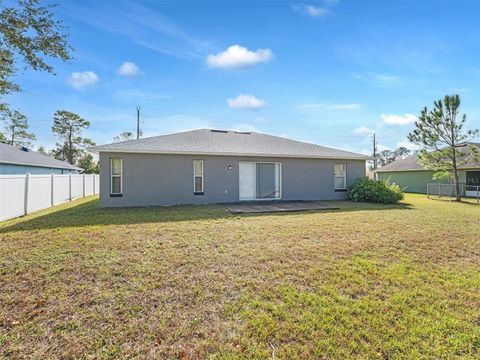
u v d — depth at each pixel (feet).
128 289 11.56
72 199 49.60
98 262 14.51
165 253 16.07
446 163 52.65
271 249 17.03
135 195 37.29
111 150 35.76
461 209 36.45
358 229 22.68
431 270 14.03
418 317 9.74
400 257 15.89
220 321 9.43
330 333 8.82
